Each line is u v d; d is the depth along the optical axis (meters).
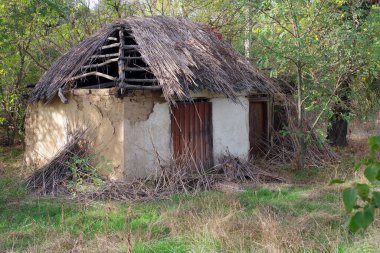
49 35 14.67
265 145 12.34
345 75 10.52
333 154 12.38
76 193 8.82
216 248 5.75
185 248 5.85
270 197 8.58
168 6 16.56
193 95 10.13
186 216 7.09
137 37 10.01
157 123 9.88
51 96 10.39
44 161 11.53
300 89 10.77
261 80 11.28
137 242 6.09
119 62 9.59
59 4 14.02
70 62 10.86
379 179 1.96
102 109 9.87
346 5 10.30
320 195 8.56
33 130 12.04
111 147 9.70
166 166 9.63
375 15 9.70
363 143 15.30
